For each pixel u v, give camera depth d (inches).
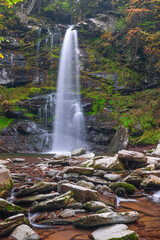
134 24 762.2
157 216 128.7
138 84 703.7
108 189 173.5
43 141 536.4
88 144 550.3
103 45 796.0
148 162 265.9
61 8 993.5
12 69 719.7
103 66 769.6
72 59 792.3
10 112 574.9
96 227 109.7
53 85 749.3
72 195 146.6
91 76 736.3
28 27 848.9
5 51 735.7
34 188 155.9
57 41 818.8
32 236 98.8
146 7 775.1
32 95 681.0
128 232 96.3
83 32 844.0
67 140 562.3
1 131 526.6
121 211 137.2
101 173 213.5
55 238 100.5
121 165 247.3
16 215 108.3
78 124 598.2
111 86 703.7
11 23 818.8
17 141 515.2
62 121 607.8
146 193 177.0
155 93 659.4
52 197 149.9
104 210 125.3
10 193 157.3
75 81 742.5
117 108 635.5
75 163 271.6
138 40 732.0
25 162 296.4
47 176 210.8
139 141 512.4
